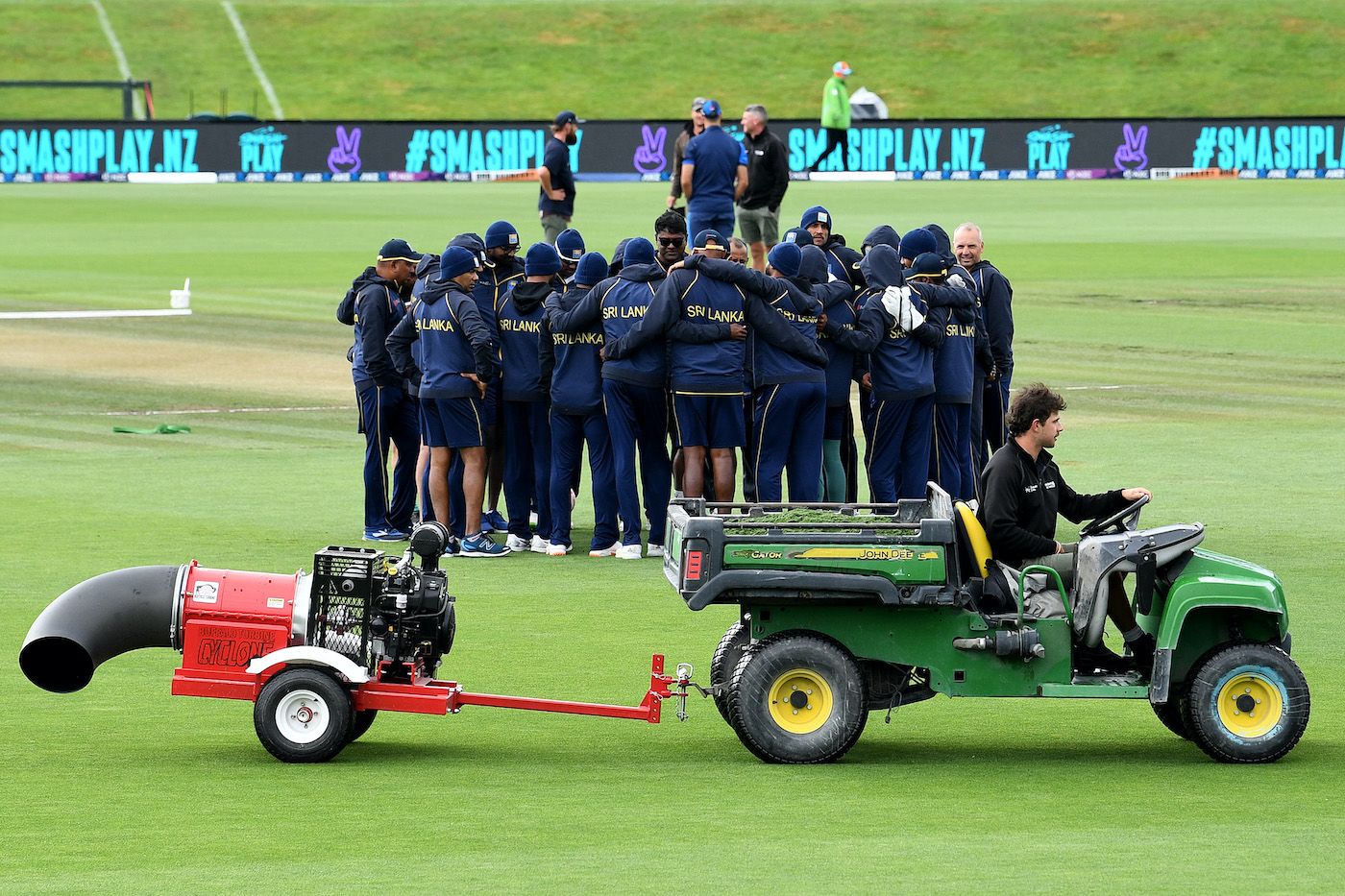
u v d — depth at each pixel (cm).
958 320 4838
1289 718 2884
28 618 3875
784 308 4478
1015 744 3050
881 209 15162
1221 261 12162
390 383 4800
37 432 6638
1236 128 19088
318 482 5672
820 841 2434
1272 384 7638
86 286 11112
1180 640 2962
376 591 2914
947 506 3014
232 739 3053
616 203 15588
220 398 7462
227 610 2905
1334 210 15800
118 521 5019
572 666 3531
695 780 2792
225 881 2258
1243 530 4828
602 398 4619
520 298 4688
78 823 2528
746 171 8788
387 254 4794
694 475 4528
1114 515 3053
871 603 2917
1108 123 19062
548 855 2369
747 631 3147
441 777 2808
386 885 2231
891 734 3136
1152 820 2548
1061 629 2925
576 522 5272
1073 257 12338
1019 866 2309
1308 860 2336
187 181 18988
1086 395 7375
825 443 4916
